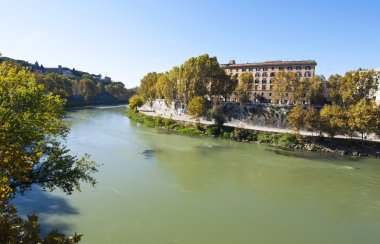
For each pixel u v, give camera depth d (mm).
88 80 162375
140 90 144750
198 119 77625
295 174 40219
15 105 19172
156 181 34938
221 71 90500
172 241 22156
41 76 113625
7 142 14406
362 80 66875
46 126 23594
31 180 18859
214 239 22797
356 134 63750
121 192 31000
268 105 76125
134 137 62750
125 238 22109
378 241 23703
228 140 65500
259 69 113938
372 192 34156
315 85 75938
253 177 38188
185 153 49875
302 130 68312
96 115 105438
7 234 6977
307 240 23453
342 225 26141
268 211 28219
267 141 62906
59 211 25641
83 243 21094
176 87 101812
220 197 31047
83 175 21172
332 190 34438
